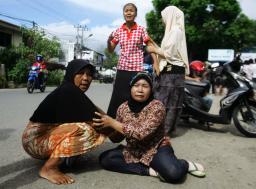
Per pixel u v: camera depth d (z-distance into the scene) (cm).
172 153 359
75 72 352
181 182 348
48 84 2412
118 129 349
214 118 604
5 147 464
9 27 2486
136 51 491
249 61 1284
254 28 3488
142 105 358
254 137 579
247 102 584
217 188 337
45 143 343
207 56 3328
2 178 343
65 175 347
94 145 348
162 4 3203
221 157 446
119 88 488
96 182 341
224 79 614
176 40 527
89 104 354
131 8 489
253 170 396
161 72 537
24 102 1014
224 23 3262
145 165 359
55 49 2641
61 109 345
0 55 2255
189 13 3094
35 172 362
